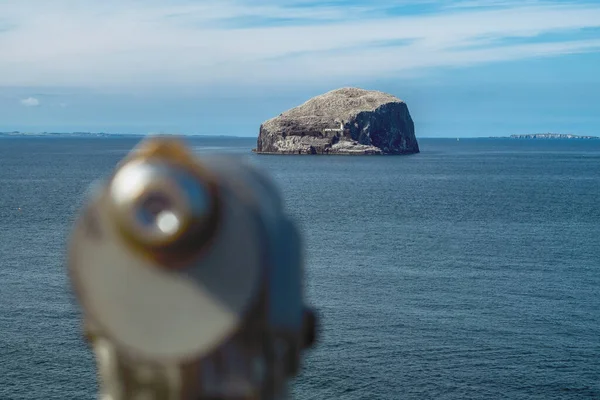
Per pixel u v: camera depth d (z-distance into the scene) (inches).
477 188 6594.5
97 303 109.8
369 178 7854.3
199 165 111.0
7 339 1812.3
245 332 114.6
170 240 104.3
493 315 2070.6
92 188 110.0
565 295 2324.1
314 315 130.7
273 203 120.2
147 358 110.4
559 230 3882.9
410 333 1888.5
